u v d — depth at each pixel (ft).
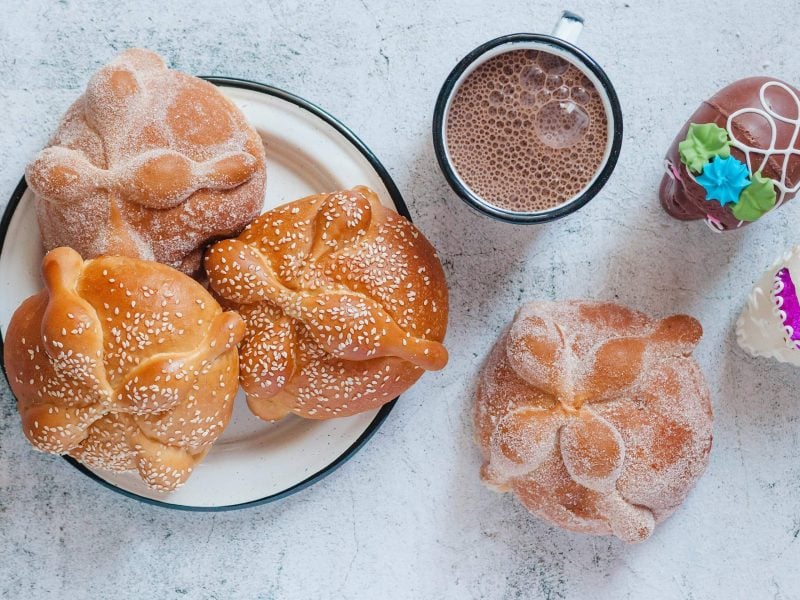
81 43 1.74
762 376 1.82
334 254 1.56
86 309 1.46
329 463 1.75
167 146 1.49
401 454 1.82
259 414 1.68
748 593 1.84
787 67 1.79
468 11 1.77
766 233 1.79
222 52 1.76
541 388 1.64
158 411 1.48
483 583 1.85
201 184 1.49
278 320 1.56
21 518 1.80
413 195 1.77
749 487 1.83
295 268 1.55
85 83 1.74
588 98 1.55
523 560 1.85
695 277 1.80
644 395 1.65
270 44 1.76
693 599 1.84
